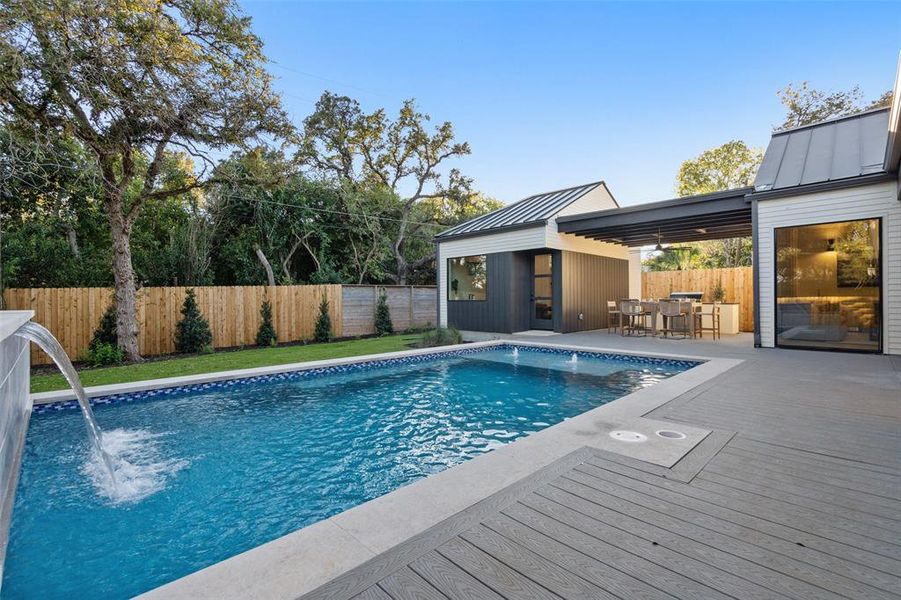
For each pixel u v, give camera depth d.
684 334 10.88
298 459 3.77
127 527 2.71
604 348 8.47
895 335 6.89
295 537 1.88
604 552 1.75
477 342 9.74
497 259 11.98
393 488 3.23
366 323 12.89
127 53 6.95
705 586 1.53
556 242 11.18
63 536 2.61
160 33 7.11
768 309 8.07
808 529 1.91
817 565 1.65
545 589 1.52
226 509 2.92
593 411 3.84
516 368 7.64
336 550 1.77
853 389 4.64
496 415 5.00
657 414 3.75
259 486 3.26
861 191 7.10
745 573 1.60
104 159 8.32
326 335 11.55
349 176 20.66
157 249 13.20
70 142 9.26
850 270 7.31
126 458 3.79
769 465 2.63
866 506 2.11
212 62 8.20
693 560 1.69
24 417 4.29
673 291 14.08
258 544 2.52
